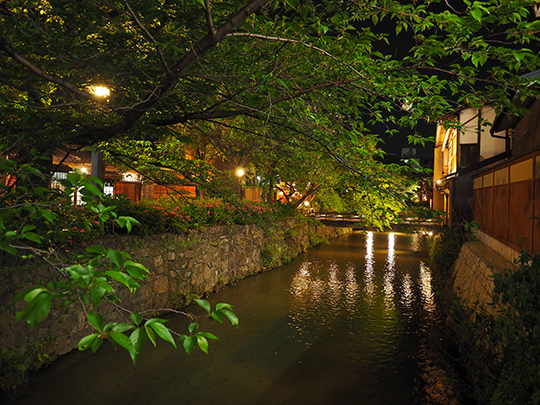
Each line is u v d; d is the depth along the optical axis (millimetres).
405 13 2732
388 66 3303
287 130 4211
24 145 3244
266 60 3471
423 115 3414
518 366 4352
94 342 1214
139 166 6605
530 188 7391
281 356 7141
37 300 1166
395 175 4055
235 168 14211
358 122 3945
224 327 8680
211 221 12664
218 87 3822
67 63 3166
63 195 2135
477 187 13867
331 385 6051
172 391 5707
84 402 5258
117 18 3082
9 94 3539
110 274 1353
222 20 2855
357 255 20734
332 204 18000
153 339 1296
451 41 2770
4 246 1397
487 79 2980
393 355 7242
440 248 16656
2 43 2291
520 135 11305
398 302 11086
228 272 13211
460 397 5645
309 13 3072
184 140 4102
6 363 5410
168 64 3213
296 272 15703
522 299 4070
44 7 3115
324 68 3539
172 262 9734
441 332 8484
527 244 7461
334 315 9773
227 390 5812
